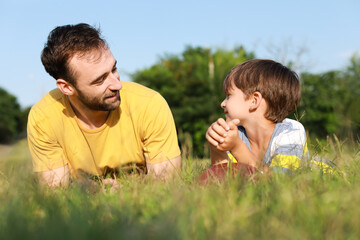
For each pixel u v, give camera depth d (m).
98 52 2.37
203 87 13.68
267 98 2.52
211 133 2.36
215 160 2.60
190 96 13.88
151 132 2.72
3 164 2.43
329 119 11.76
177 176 2.22
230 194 1.54
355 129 3.08
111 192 2.09
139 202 1.58
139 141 2.80
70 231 1.13
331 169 2.20
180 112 13.16
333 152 2.52
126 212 1.38
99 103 2.49
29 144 2.79
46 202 1.60
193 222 1.19
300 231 1.13
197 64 14.36
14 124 39.03
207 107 12.92
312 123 11.86
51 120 2.69
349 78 12.81
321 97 12.09
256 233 1.15
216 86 13.58
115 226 1.24
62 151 2.79
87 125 2.73
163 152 2.74
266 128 2.58
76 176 2.88
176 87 14.12
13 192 1.74
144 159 2.96
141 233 1.11
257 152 2.66
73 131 2.75
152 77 14.51
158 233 1.08
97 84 2.40
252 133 2.62
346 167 2.20
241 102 2.58
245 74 2.56
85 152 2.79
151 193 1.74
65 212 1.54
